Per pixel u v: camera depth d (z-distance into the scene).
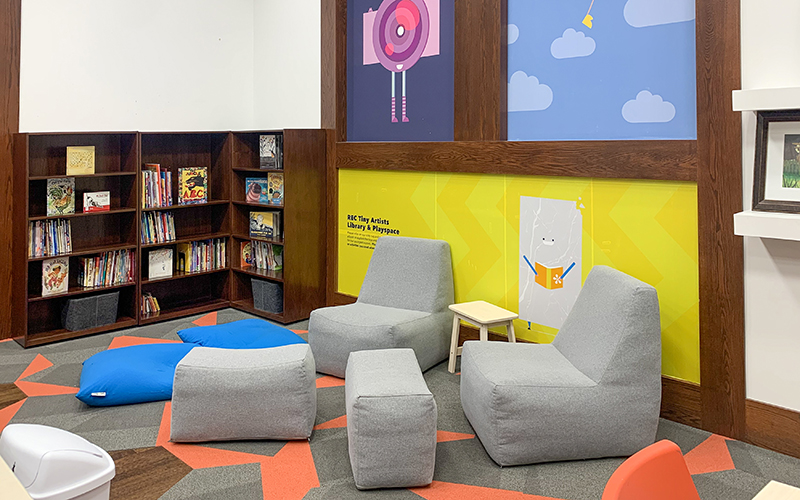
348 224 5.14
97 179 5.01
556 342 3.38
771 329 2.96
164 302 5.58
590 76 3.67
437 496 2.57
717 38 3.02
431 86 4.53
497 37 4.00
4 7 4.47
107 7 5.06
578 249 3.71
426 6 4.51
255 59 6.10
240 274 5.79
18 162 4.48
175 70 5.55
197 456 2.90
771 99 2.70
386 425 2.57
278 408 2.97
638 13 3.44
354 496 2.57
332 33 5.10
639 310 2.86
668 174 3.27
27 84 4.64
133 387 3.51
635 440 2.88
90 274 4.86
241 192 5.70
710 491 2.60
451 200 4.38
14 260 4.62
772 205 2.82
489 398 2.80
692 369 3.29
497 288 4.16
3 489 1.10
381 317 3.99
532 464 2.85
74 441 2.06
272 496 2.56
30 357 4.32
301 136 5.07
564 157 3.69
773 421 2.97
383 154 4.76
